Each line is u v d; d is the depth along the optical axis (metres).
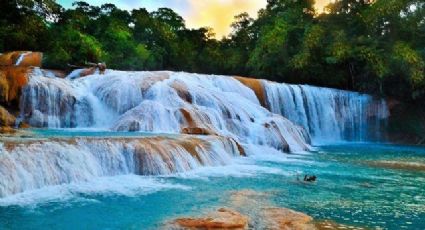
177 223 9.35
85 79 26.47
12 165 11.42
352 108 38.56
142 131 21.16
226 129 23.48
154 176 14.71
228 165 17.95
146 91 25.22
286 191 13.30
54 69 33.16
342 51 41.34
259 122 25.58
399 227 9.82
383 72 39.31
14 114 22.20
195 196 12.07
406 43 40.94
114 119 24.22
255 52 49.41
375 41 42.62
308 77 44.28
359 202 12.24
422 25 42.69
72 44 37.31
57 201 10.95
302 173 16.73
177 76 29.05
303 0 52.19
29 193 11.41
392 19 43.56
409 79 38.91
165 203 11.19
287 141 25.31
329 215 10.67
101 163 13.89
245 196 12.32
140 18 62.28
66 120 23.20
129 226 9.19
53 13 43.84
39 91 22.83
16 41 37.72
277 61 46.41
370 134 39.00
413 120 39.44
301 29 47.84
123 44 48.91
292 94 35.06
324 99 37.06
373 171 18.30
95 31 50.91
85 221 9.46
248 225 9.33
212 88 29.45
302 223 9.71
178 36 68.19
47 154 12.50
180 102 24.14
